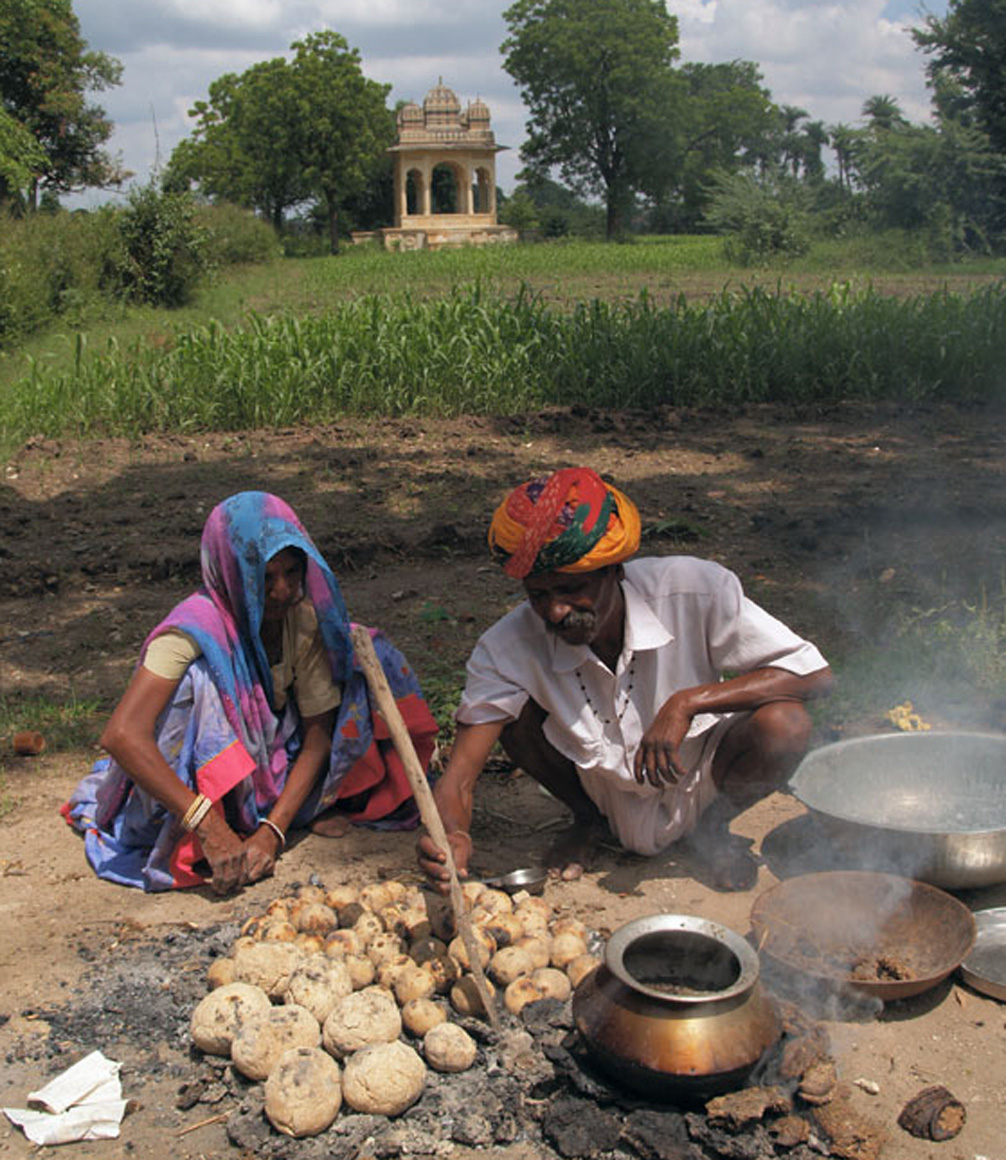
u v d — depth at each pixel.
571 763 3.38
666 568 3.12
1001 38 34.12
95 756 4.39
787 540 6.85
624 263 31.34
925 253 30.64
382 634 3.79
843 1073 2.56
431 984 2.77
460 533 7.05
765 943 2.82
